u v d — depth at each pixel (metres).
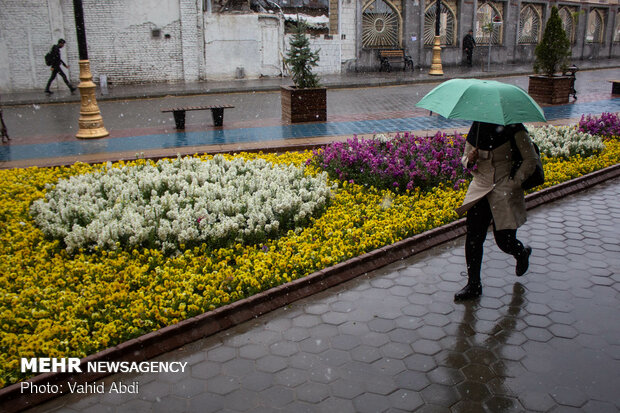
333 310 4.81
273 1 23.83
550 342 4.25
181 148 10.56
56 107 17.28
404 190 7.53
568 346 4.20
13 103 17.50
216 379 3.88
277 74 24.39
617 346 4.20
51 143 11.46
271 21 23.67
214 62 23.17
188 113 15.55
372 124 13.09
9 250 5.68
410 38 27.73
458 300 4.90
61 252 5.64
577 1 34.62
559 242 6.20
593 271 5.46
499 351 4.14
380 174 7.61
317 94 13.48
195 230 5.76
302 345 4.29
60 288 4.94
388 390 3.72
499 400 3.60
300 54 13.77
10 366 3.76
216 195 6.92
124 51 21.70
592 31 37.28
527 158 4.45
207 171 7.84
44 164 9.38
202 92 19.77
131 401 3.66
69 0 20.47
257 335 4.44
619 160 9.21
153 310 4.40
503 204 4.56
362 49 26.55
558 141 9.52
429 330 4.46
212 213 6.24
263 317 4.72
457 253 5.96
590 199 7.68
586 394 3.65
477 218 4.75
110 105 17.45
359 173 8.04
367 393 3.70
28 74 20.55
